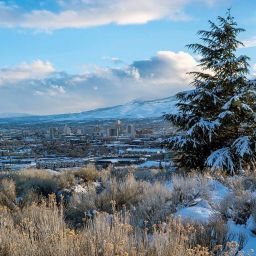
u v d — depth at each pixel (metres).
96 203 8.61
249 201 6.58
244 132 14.56
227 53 15.52
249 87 14.88
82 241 4.20
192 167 14.65
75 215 7.96
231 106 14.37
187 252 4.06
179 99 15.62
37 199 10.50
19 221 6.17
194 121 14.81
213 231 5.29
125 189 9.12
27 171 15.84
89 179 14.45
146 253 4.20
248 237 5.45
